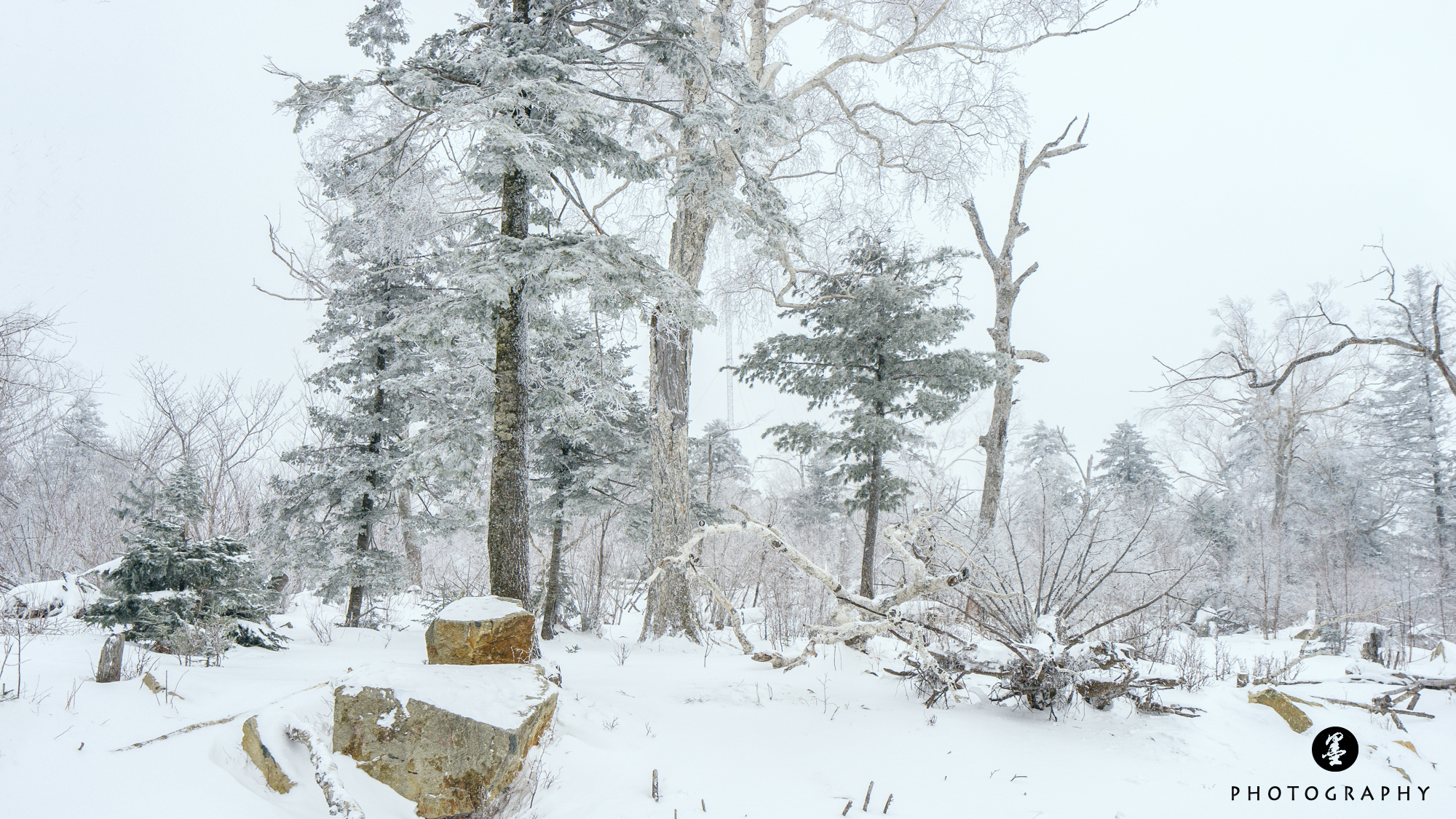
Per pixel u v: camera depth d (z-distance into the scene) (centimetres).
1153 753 630
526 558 909
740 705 751
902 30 2006
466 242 1019
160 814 413
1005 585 923
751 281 2105
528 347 1096
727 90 1362
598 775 539
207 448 2080
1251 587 2541
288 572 1684
